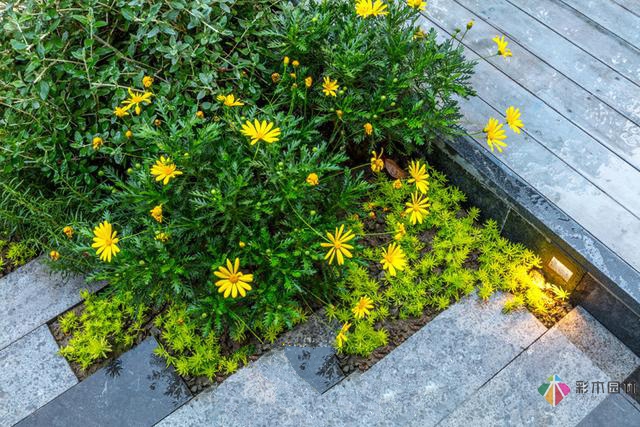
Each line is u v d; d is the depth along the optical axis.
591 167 1.15
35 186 1.19
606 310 1.06
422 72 1.11
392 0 1.14
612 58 1.28
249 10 1.26
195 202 0.98
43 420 1.03
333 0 1.21
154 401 1.04
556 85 1.25
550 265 1.12
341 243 0.96
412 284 1.12
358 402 1.03
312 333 1.09
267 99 1.18
